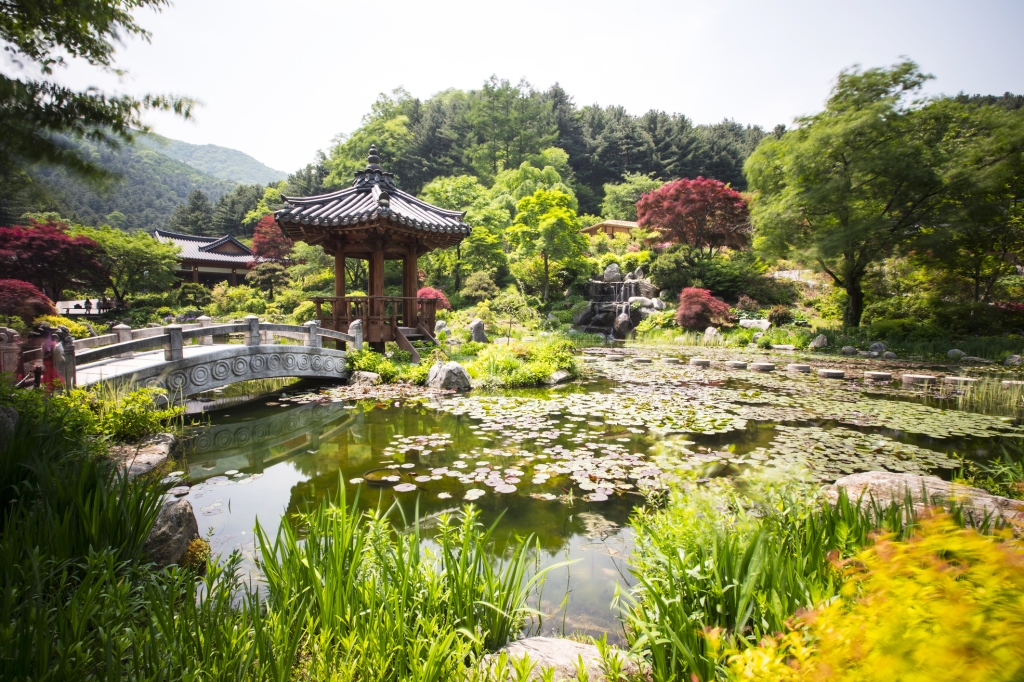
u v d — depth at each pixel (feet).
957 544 3.70
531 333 62.69
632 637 6.99
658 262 84.02
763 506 10.21
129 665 5.56
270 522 12.45
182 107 10.60
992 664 3.10
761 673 4.31
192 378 23.39
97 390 18.35
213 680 5.39
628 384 34.68
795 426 22.54
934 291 65.41
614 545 11.35
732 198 85.81
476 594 7.40
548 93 184.96
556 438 20.44
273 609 6.78
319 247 96.17
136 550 8.34
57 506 8.44
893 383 34.96
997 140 50.57
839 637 3.89
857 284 62.59
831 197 56.18
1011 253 63.00
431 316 42.78
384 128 154.71
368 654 6.08
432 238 38.58
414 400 27.76
